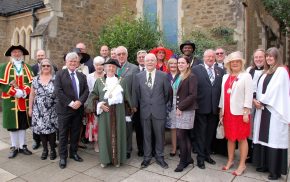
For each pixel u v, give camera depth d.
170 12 10.22
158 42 8.80
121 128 4.66
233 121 4.30
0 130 6.89
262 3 10.28
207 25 9.28
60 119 4.68
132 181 4.16
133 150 5.57
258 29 9.85
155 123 4.61
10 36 11.48
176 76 4.95
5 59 11.65
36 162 4.89
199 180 4.15
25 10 10.23
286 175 4.35
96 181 4.18
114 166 4.71
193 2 9.57
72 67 4.79
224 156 5.18
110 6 10.84
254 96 4.49
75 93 4.76
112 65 4.69
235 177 4.25
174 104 4.93
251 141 4.79
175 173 4.39
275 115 4.17
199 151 4.64
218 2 9.05
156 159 4.77
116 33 8.46
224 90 4.46
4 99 5.08
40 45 8.86
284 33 11.58
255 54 4.71
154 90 4.59
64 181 4.20
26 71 5.30
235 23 8.70
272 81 4.19
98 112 4.53
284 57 12.34
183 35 9.47
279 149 4.21
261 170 4.45
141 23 8.73
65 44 9.41
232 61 4.38
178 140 4.49
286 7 9.98
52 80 4.98
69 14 9.51
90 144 5.89
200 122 4.64
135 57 8.16
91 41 10.16
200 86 4.64
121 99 4.55
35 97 4.93
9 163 4.85
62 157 4.71
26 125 5.22
